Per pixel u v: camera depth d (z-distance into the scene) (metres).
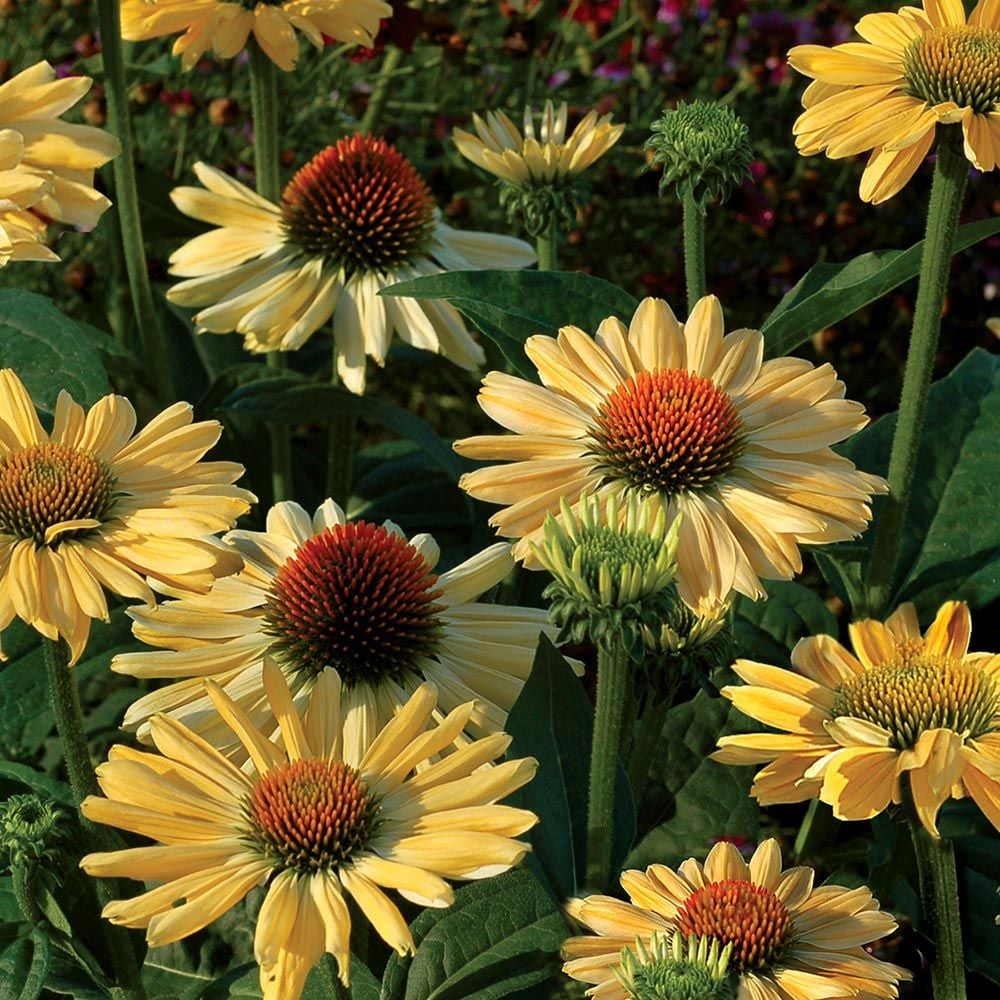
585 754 0.81
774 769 0.79
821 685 0.81
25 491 0.78
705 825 0.87
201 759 0.77
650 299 0.84
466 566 0.86
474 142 0.97
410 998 0.79
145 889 0.82
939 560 0.92
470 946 0.79
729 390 0.83
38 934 0.79
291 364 1.13
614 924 0.77
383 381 1.31
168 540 0.78
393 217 0.99
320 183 0.99
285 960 0.73
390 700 0.83
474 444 0.82
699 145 0.87
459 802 0.75
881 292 0.88
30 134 0.86
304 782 0.75
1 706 0.91
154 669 0.83
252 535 0.86
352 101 1.18
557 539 0.75
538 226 0.96
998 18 0.86
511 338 0.89
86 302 1.16
